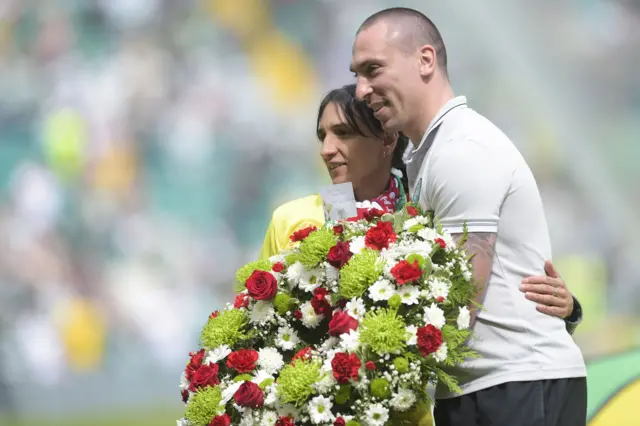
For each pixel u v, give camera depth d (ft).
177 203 128.67
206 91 133.80
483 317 22.24
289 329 22.49
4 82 128.88
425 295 21.09
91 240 122.01
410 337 20.61
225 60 136.26
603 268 123.24
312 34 138.72
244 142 132.57
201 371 22.26
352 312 21.16
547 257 22.89
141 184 128.16
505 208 22.38
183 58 134.82
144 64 132.57
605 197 129.90
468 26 135.95
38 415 94.94
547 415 21.84
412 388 20.92
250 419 21.35
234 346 22.89
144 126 129.80
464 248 22.00
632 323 119.03
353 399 20.95
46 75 130.52
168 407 95.14
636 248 126.11
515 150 22.81
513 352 22.08
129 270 121.70
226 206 130.00
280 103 135.95
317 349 21.94
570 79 134.72
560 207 128.77
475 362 22.13
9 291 113.80
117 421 86.12
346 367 20.31
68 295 116.67
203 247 126.31
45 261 117.29
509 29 134.92
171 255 124.36
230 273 126.72
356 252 21.84
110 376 112.16
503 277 22.31
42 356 109.91
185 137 130.52
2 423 90.43
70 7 133.49
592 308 119.34
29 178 122.72
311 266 22.39
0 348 108.58
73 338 111.96
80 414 93.40
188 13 136.46
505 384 21.98
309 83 137.90
